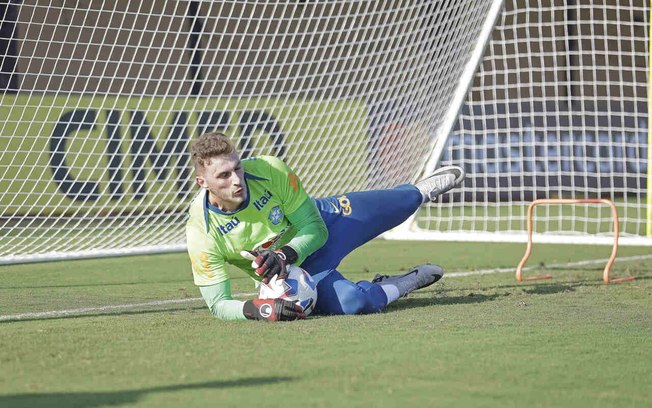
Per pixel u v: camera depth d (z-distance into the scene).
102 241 34.94
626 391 13.08
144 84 42.00
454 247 40.62
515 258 36.00
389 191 22.66
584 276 29.28
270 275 18.23
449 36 37.03
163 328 18.42
